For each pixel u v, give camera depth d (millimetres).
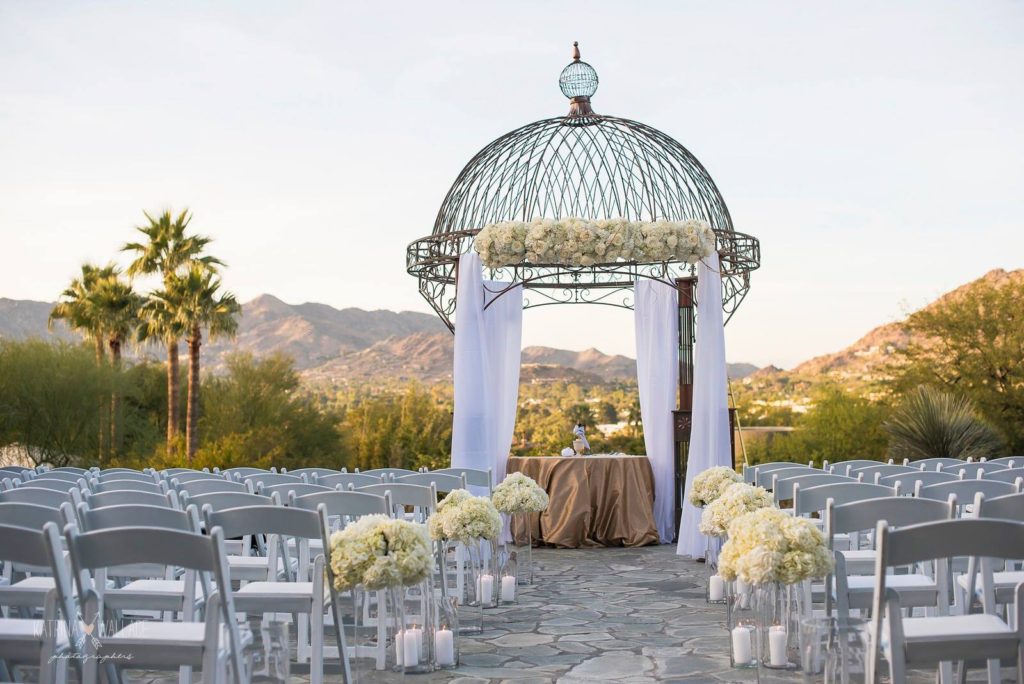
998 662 3559
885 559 2865
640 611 6164
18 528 2965
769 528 3510
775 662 3838
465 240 8555
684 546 8680
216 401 26328
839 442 21172
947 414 12656
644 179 9164
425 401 28188
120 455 21422
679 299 9773
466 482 6660
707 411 8555
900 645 3008
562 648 5098
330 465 26438
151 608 4000
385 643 3965
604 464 9500
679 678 4445
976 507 3586
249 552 5586
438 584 5426
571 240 7527
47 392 18672
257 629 3037
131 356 26531
